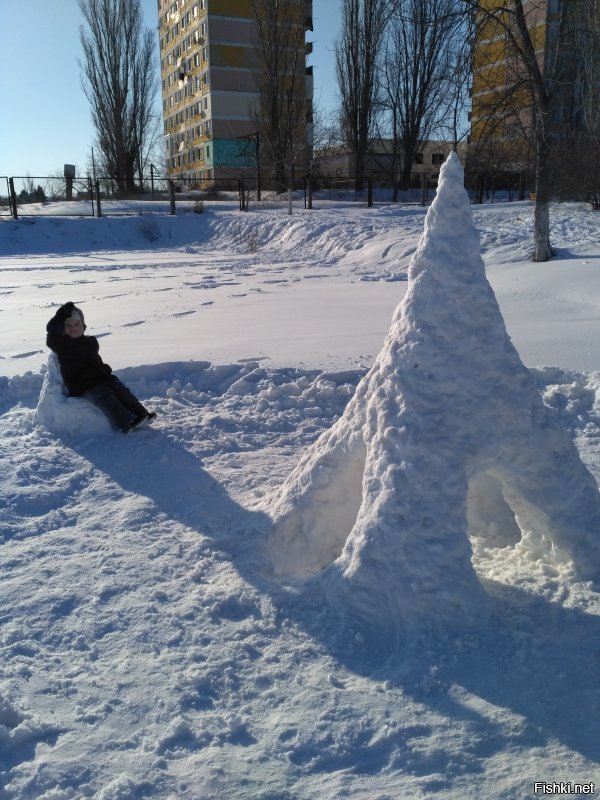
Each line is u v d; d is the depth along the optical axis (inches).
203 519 159.2
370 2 1374.3
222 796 84.1
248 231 1014.4
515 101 480.1
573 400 228.5
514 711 95.3
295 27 1576.0
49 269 759.7
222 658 110.3
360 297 463.8
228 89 2234.3
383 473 116.3
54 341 210.4
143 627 118.9
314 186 1563.7
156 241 1088.8
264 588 128.3
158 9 2736.2
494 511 154.5
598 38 435.8
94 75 1688.0
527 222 748.0
